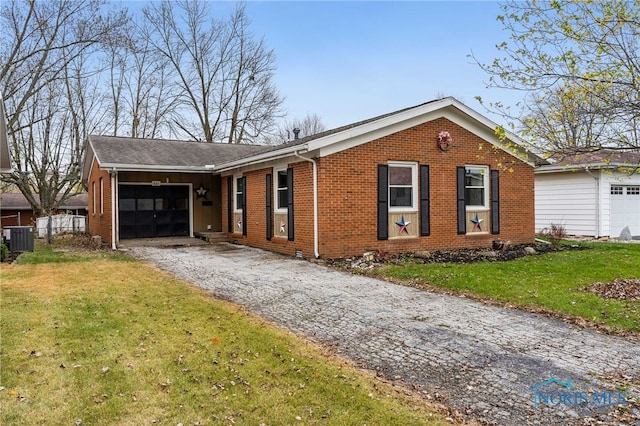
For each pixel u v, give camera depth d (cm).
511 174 1351
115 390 388
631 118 680
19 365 436
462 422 345
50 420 337
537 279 820
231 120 3294
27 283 837
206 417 345
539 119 740
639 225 1734
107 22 2400
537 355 479
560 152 726
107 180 1588
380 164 1159
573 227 1742
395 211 1185
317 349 504
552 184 1827
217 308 666
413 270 923
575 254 1141
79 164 2788
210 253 1314
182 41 3141
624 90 675
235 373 427
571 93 699
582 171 1691
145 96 3084
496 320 604
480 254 1177
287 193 1246
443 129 1241
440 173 1238
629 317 597
